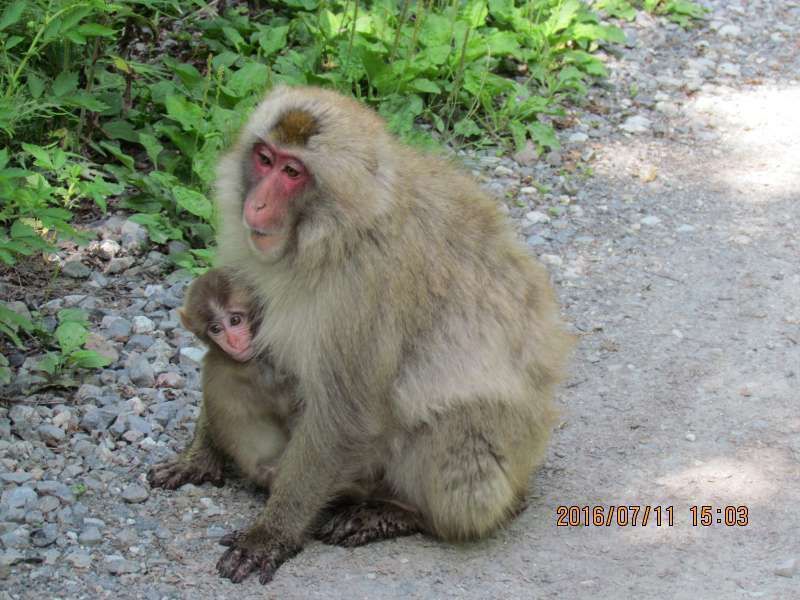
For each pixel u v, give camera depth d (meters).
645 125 11.15
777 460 6.83
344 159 5.48
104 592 5.50
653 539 6.13
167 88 9.55
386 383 5.79
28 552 5.70
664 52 12.51
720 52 12.66
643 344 8.09
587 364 7.86
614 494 6.55
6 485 6.14
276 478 5.88
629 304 8.57
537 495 6.55
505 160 10.33
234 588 5.62
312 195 5.51
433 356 5.86
